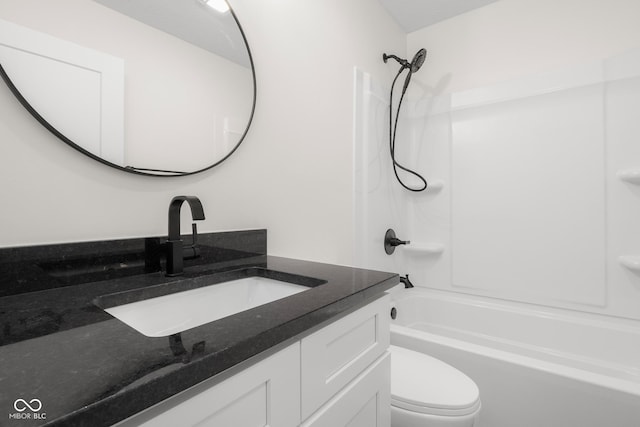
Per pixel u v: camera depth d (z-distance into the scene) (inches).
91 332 18.6
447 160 84.2
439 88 86.0
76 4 29.9
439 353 52.8
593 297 66.6
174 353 15.8
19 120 27.1
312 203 57.4
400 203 87.1
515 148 74.7
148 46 34.9
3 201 26.4
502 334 72.6
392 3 78.6
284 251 51.8
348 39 67.1
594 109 66.0
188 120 38.5
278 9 51.1
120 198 33.3
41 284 27.0
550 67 71.4
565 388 42.7
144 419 14.1
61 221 29.4
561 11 70.4
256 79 47.3
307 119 56.4
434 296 82.0
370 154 73.5
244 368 18.4
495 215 77.5
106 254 30.8
